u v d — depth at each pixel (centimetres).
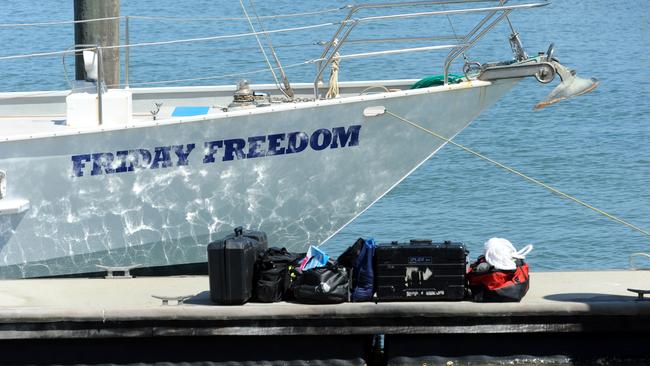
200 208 1945
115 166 1889
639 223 2905
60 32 6638
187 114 2042
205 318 1589
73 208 1894
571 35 6544
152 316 1591
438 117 1997
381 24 6378
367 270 1627
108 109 1909
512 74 1983
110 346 1620
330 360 1616
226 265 1605
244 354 1616
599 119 4216
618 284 1761
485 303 1599
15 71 5047
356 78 4712
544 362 1612
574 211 3028
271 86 2244
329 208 2017
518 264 1623
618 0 8406
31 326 1596
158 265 1981
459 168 3525
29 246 1898
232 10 7431
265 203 1975
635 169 3484
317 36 5962
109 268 1881
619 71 5284
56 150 1858
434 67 4969
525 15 7362
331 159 1972
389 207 3111
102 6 2250
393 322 1594
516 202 3141
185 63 5128
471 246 2731
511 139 3909
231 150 1920
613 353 1617
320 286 1602
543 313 1584
